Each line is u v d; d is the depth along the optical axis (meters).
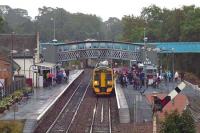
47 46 95.44
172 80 87.75
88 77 112.81
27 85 73.19
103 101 66.56
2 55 74.25
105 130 44.62
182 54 132.00
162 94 64.81
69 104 63.47
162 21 157.62
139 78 77.75
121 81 78.12
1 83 55.66
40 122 47.00
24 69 77.94
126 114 49.00
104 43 99.31
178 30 142.25
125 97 63.31
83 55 98.88
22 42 87.94
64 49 97.31
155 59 97.25
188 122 27.47
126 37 160.00
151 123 46.56
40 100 60.91
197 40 132.00
